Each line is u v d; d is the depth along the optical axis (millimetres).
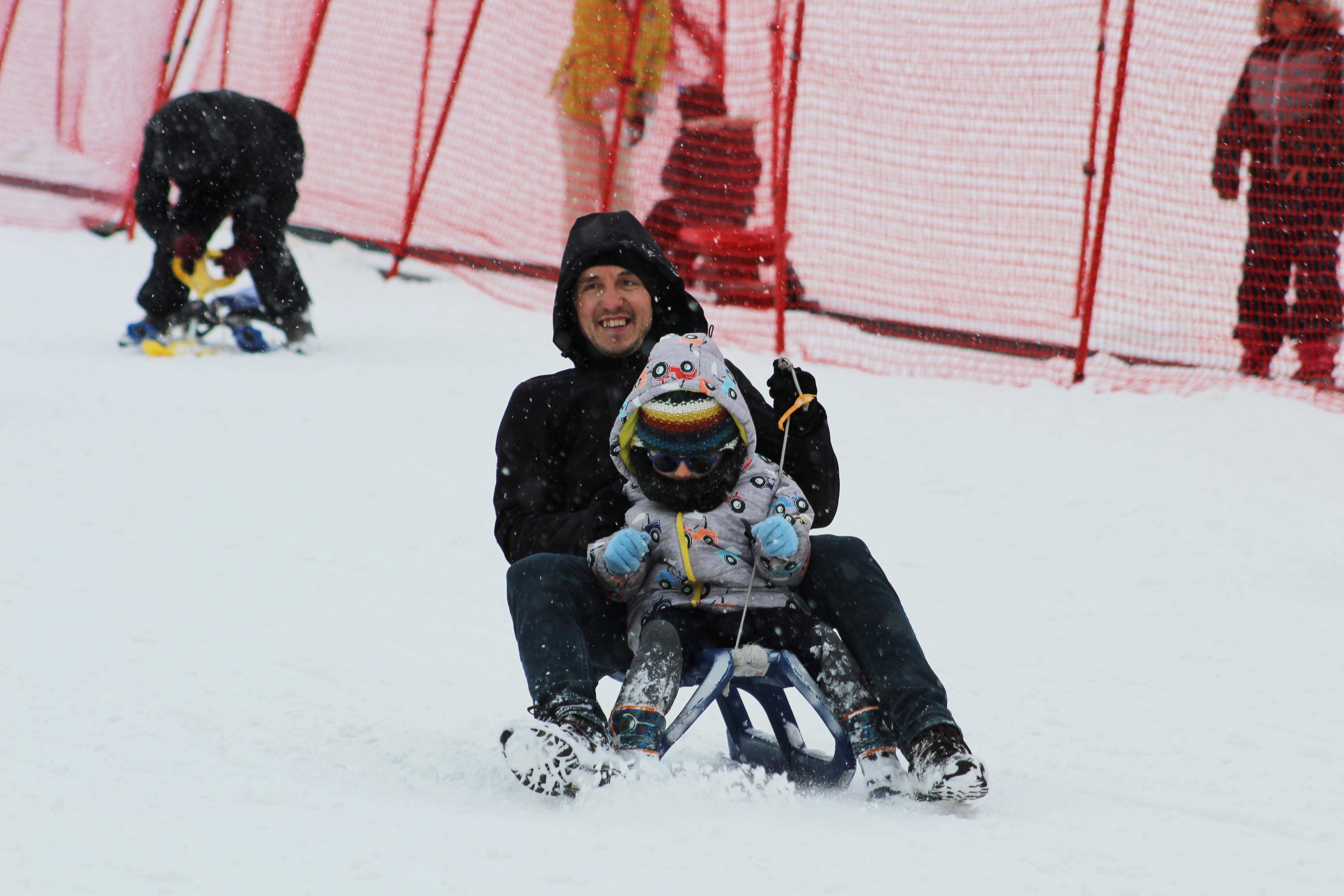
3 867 9414
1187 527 23688
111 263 47062
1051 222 44219
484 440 28219
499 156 50031
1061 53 50875
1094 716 14984
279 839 9992
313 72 54656
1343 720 14867
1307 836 11055
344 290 45000
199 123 33625
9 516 21703
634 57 43469
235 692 14531
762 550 11305
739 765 12789
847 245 42875
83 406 28938
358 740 13055
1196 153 46906
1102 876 9492
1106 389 34031
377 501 23797
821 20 50844
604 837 10008
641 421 11867
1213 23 50594
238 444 26859
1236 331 35656
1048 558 22125
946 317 39656
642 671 11109
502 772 11953
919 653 11188
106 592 18375
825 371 35906
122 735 12938
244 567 19922
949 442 29125
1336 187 34750
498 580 19938
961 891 9047
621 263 13242
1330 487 26391
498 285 45375
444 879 9156
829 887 9055
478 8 47812
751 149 43500
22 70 56594
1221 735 14234
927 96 48750
